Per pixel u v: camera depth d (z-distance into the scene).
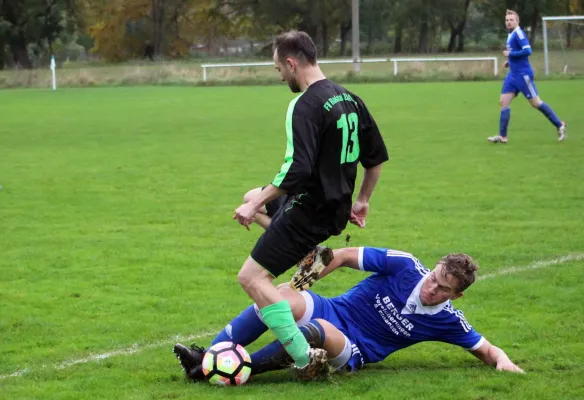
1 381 5.92
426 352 6.48
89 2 77.25
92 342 6.82
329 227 5.53
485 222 11.30
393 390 5.54
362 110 5.70
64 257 9.78
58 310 7.73
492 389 5.57
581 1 79.44
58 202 13.24
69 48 100.19
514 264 9.16
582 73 41.56
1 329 7.17
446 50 87.00
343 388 5.62
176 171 16.22
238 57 84.25
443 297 5.80
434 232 10.77
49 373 6.06
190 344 6.76
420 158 17.19
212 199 13.33
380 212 12.08
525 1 80.31
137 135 22.53
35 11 71.50
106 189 14.34
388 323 6.00
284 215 5.52
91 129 24.20
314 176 5.40
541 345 6.55
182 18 81.69
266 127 23.94
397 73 42.25
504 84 18.70
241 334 5.98
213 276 8.93
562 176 14.70
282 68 5.54
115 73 46.91
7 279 8.85
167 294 8.25
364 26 86.75
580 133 20.45
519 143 18.95
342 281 8.62
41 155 18.77
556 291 8.09
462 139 20.05
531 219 11.45
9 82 44.88
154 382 5.86
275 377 5.96
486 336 6.80
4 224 11.63
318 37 88.88
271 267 5.54
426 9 80.12
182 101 33.69
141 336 6.97
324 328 5.73
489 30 97.00
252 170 16.16
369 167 5.98
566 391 5.52
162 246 10.27
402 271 5.95
